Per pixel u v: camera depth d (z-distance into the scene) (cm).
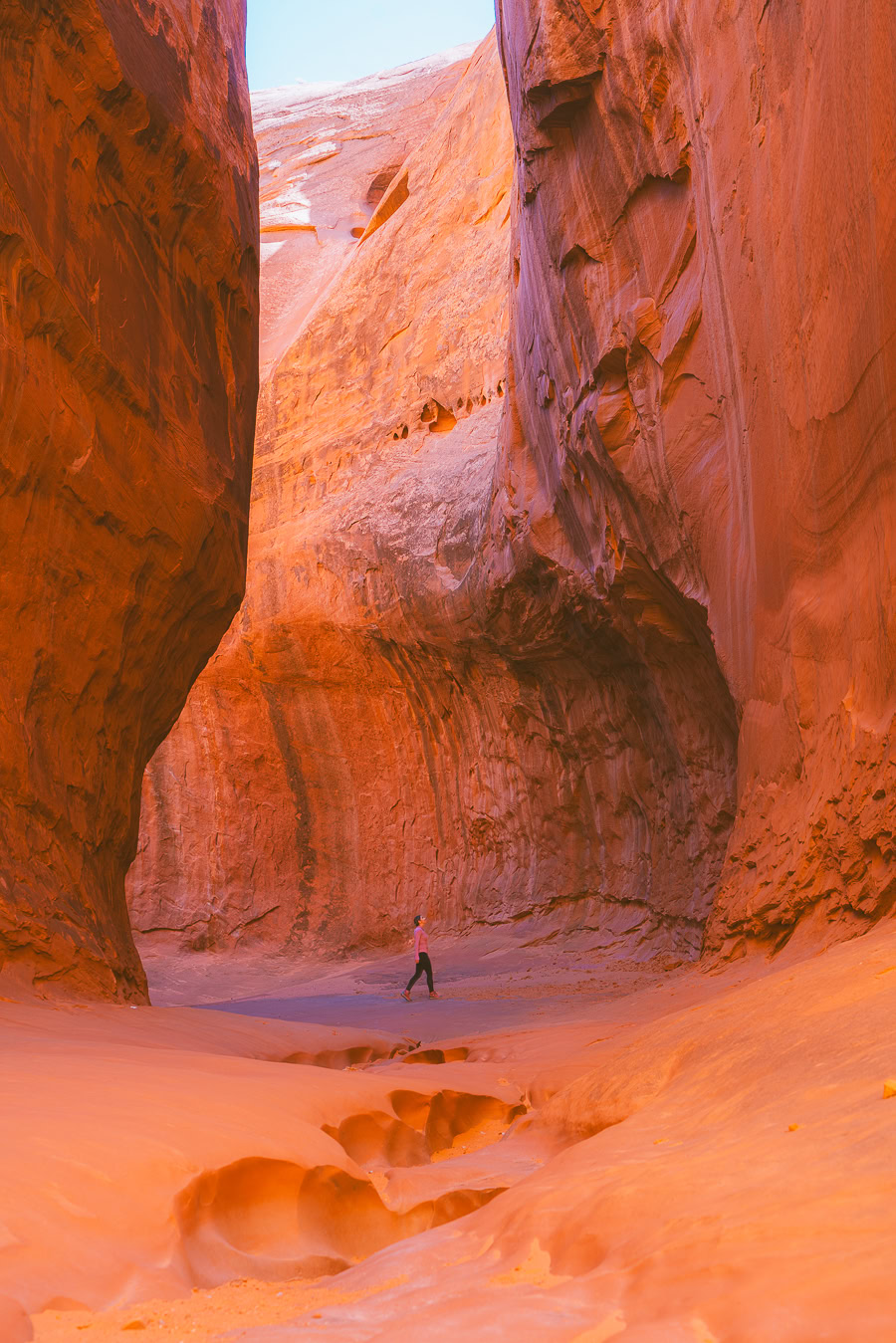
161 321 1330
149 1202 319
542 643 2208
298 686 3038
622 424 1534
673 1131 366
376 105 4853
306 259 4253
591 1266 248
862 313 912
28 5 1031
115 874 1330
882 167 864
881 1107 280
